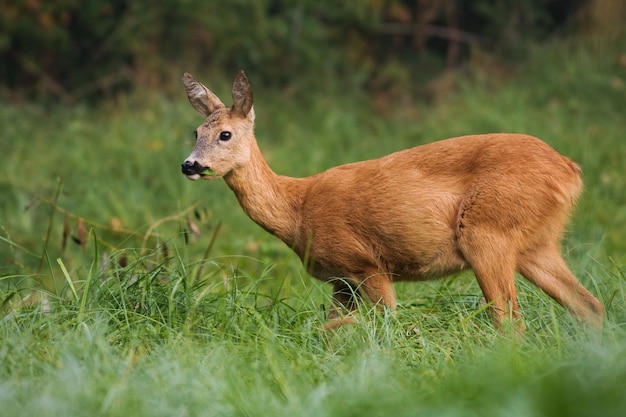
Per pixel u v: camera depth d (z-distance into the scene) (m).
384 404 7.57
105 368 8.48
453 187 10.63
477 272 10.45
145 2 27.73
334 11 28.62
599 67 24.84
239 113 11.39
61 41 27.95
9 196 18.30
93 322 9.80
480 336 9.48
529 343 9.28
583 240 15.37
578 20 27.33
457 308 10.38
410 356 9.14
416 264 10.87
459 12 29.89
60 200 17.78
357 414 7.43
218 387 8.08
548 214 10.45
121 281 10.70
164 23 27.95
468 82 26.73
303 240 11.23
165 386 8.09
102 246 15.84
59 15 27.91
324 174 11.32
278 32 27.77
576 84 24.25
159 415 7.68
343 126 23.72
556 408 7.12
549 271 10.62
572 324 9.80
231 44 27.55
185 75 11.88
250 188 11.33
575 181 10.59
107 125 23.06
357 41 29.11
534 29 28.84
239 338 9.69
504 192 10.31
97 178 18.84
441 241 10.66
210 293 10.70
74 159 19.94
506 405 7.23
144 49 27.22
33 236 16.59
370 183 10.91
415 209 10.68
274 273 15.14
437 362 8.90
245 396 7.90
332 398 7.83
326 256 11.03
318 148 21.64
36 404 7.73
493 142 10.59
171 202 17.97
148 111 23.55
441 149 10.84
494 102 24.02
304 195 11.28
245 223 17.23
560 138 20.42
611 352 8.17
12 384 8.27
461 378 7.91
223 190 18.41
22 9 27.62
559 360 8.35
